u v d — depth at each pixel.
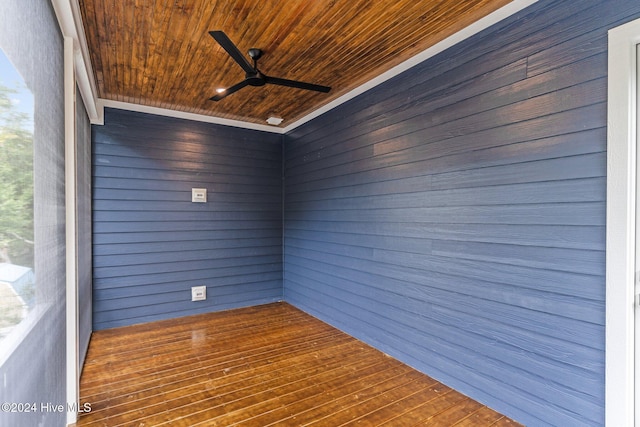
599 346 1.60
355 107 3.28
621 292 1.52
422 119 2.55
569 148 1.70
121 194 3.57
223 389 2.30
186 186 3.95
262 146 4.51
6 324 0.97
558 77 1.75
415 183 2.62
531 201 1.87
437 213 2.43
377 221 3.02
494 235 2.05
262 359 2.78
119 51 2.48
